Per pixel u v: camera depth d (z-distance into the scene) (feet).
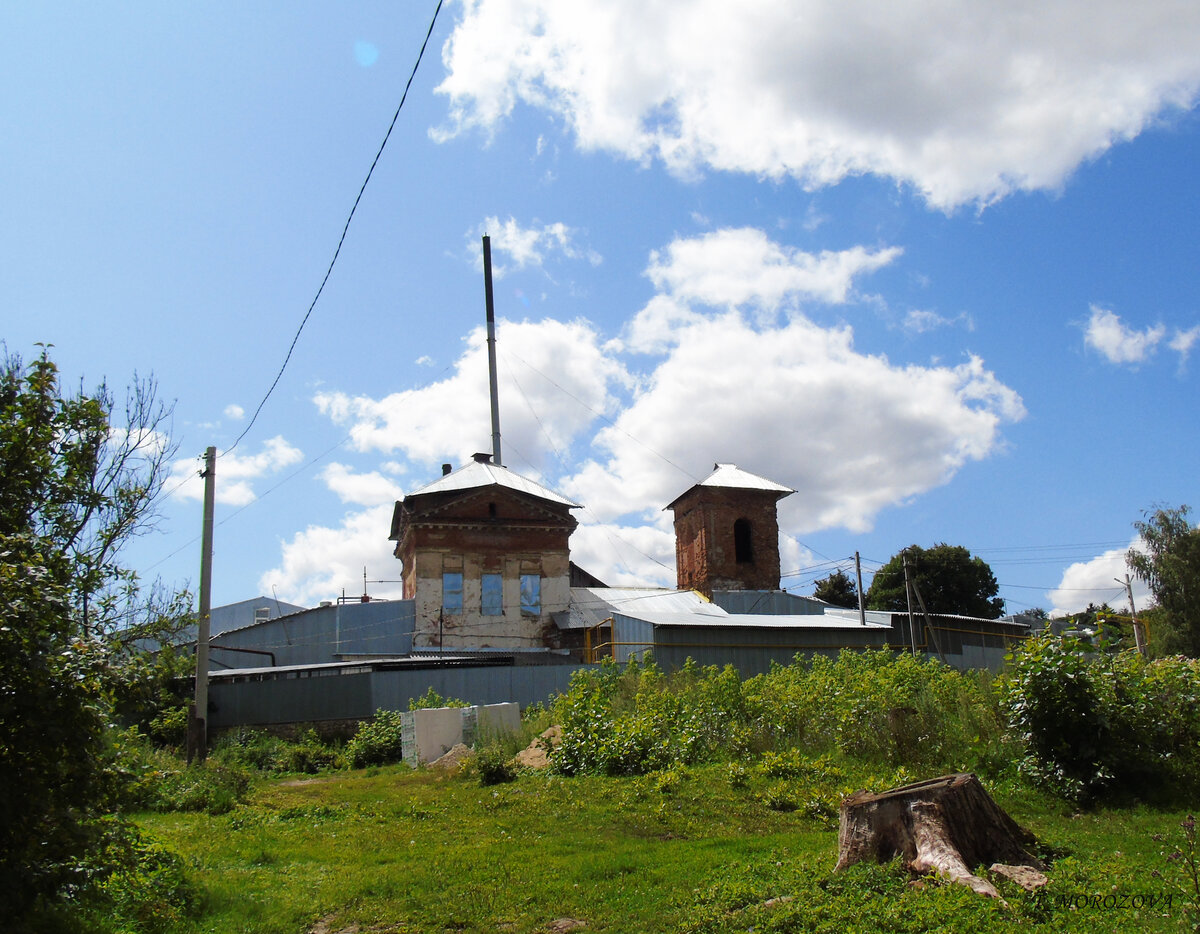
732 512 175.32
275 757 91.45
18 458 30.01
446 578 150.82
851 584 233.76
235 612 195.11
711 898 26.89
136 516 52.65
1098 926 20.95
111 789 24.11
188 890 29.30
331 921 28.37
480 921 27.25
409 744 82.89
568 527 158.10
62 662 21.72
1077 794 39.70
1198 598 151.64
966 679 62.28
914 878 25.57
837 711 53.42
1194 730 41.34
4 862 20.88
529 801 48.24
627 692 82.89
